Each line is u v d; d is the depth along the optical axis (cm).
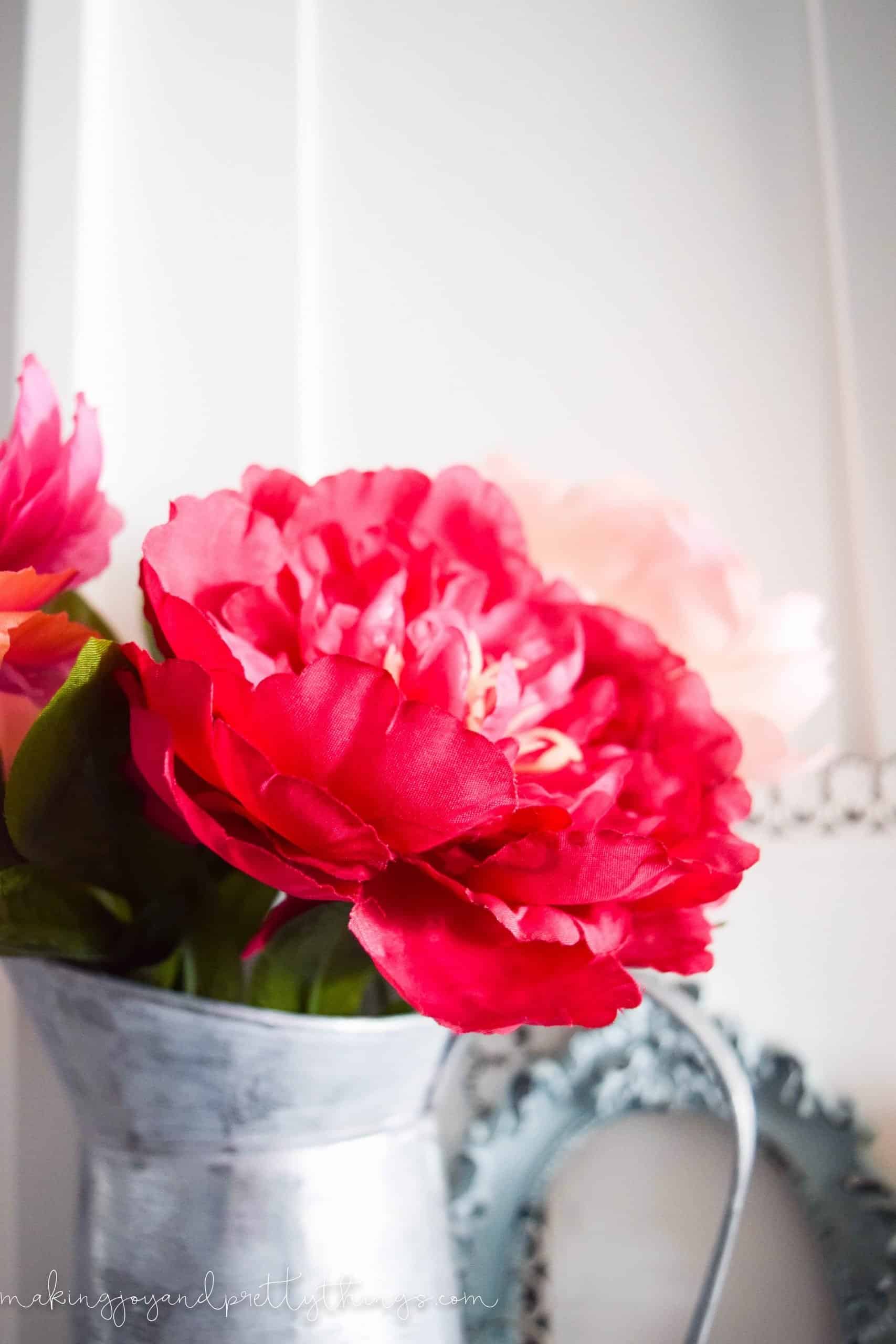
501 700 48
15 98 84
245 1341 51
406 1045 53
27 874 51
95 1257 53
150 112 84
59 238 78
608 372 84
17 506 49
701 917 49
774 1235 73
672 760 51
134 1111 51
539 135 88
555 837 45
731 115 88
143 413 80
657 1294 74
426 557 52
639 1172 75
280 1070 51
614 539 64
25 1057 74
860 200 82
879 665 77
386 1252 53
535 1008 44
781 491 82
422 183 87
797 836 77
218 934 53
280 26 85
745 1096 60
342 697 44
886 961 76
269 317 80
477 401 84
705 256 86
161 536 49
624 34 89
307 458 79
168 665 45
